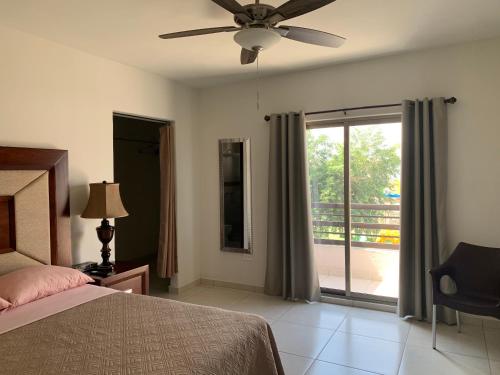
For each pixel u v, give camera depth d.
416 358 2.84
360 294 4.03
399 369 2.70
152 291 4.62
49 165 2.96
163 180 4.37
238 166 4.59
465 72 3.37
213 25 2.79
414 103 3.53
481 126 3.33
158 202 6.49
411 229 3.59
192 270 4.74
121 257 5.78
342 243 4.11
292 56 3.59
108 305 2.29
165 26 2.80
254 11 2.04
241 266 4.62
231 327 1.95
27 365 1.58
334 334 3.29
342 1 2.45
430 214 3.43
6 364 1.59
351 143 4.02
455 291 3.36
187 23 2.75
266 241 4.44
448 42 3.31
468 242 3.40
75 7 2.47
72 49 3.23
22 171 2.77
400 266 3.57
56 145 3.09
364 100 3.81
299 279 4.17
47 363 1.59
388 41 3.23
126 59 3.60
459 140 3.41
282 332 3.34
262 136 4.41
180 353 1.67
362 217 4.02
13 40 2.80
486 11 2.66
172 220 4.40
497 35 3.17
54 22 2.70
